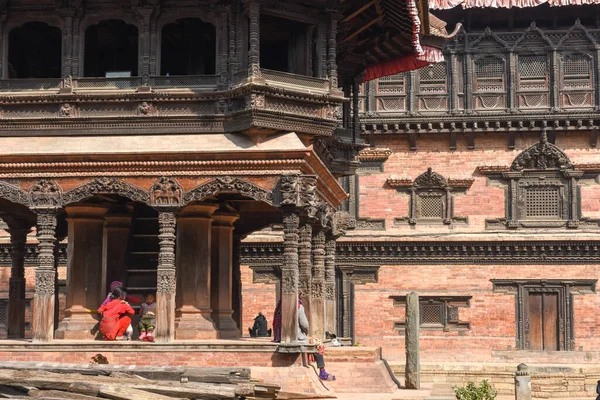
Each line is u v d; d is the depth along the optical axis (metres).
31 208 24.97
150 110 25.67
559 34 54.62
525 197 54.84
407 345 28.62
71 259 27.42
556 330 53.38
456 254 54.09
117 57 28.94
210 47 28.88
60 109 25.92
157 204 24.62
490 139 55.09
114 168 24.80
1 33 26.56
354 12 28.91
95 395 20.03
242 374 21.39
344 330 54.19
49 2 26.44
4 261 54.31
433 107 54.69
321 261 29.94
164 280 24.45
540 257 53.62
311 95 25.53
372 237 54.25
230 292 28.80
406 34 30.41
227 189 24.42
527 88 54.56
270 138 25.08
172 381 21.11
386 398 24.19
